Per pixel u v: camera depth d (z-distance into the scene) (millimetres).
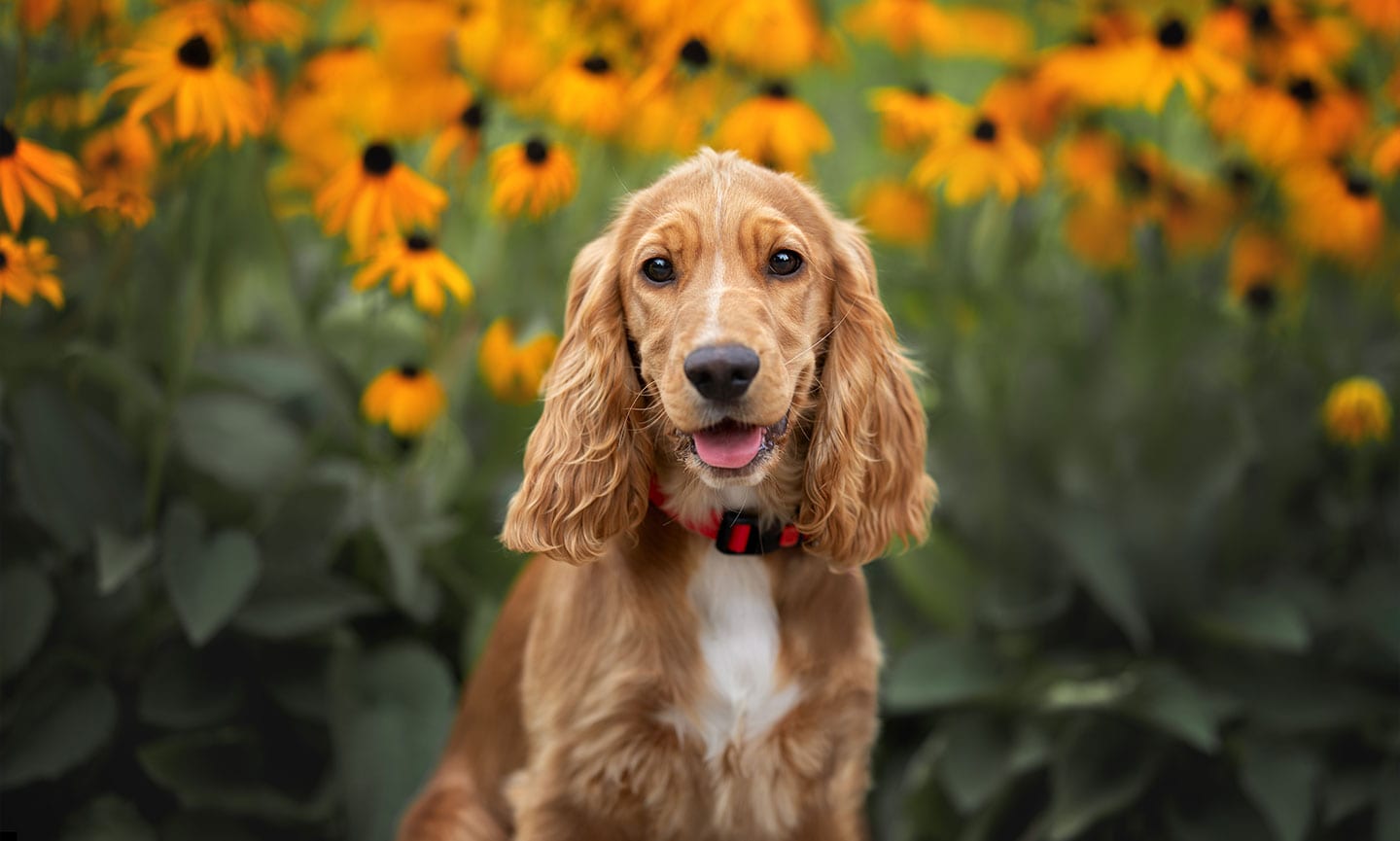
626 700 2910
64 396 3557
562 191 3730
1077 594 4121
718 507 2957
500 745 3342
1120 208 4359
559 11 4250
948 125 4047
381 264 3479
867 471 3035
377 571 3953
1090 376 4285
